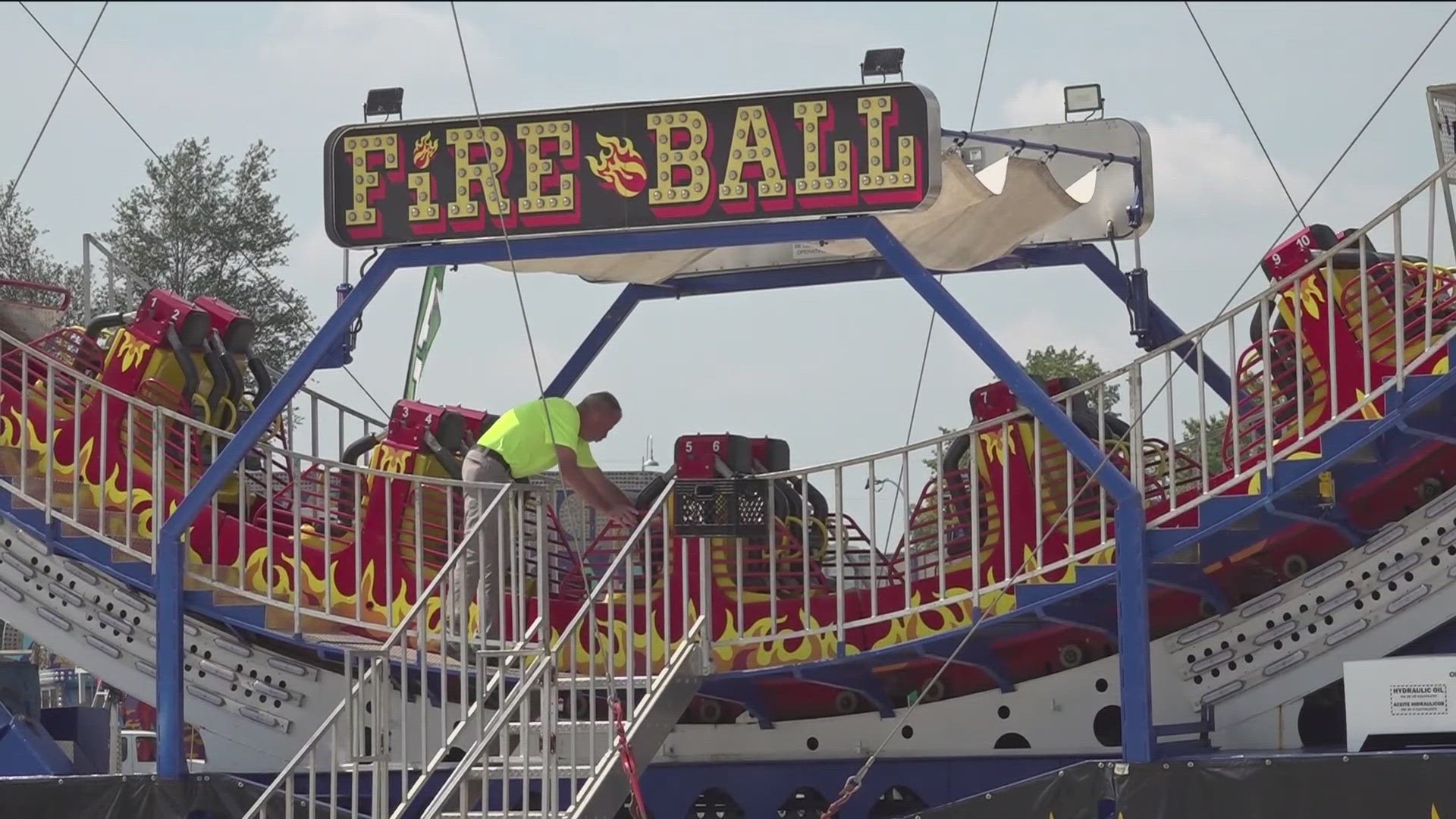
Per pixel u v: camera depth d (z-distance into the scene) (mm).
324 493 12523
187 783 11438
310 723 12344
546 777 10102
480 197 10727
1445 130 11008
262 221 42688
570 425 11664
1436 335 10961
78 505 11977
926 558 12609
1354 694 9969
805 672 11734
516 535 11750
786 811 12242
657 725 10836
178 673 11547
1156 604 11812
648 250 10664
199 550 12320
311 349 11109
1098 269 13719
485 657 10711
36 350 12352
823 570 13086
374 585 12305
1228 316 10336
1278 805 9703
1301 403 10172
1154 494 11711
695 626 11445
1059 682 11805
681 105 10523
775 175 10383
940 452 11086
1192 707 11336
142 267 41500
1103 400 10508
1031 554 10820
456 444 12766
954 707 12000
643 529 11008
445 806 12000
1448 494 10750
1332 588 11031
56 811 11492
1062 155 13695
